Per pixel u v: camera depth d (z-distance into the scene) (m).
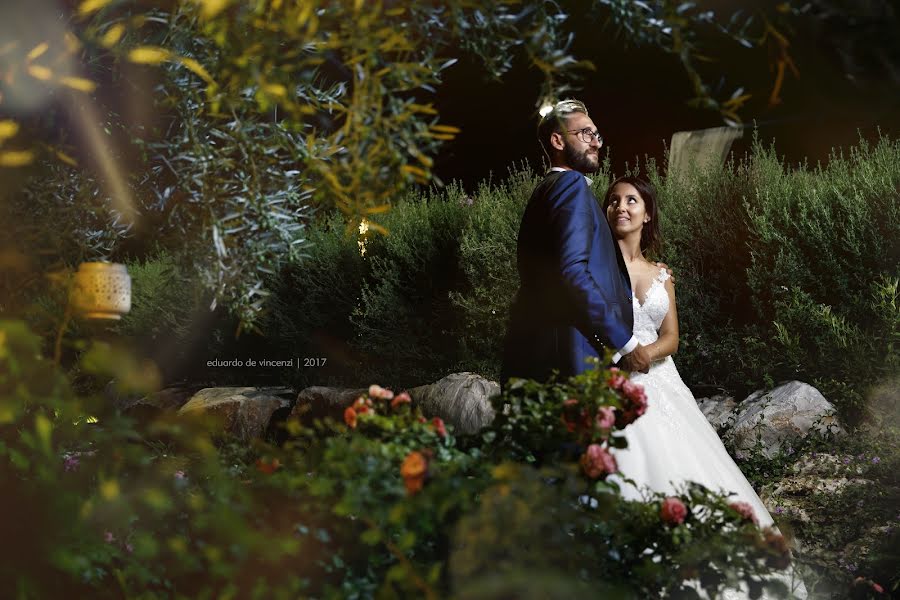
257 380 7.91
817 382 4.87
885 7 1.54
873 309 4.71
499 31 1.55
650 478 3.27
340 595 1.79
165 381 8.24
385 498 1.84
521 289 3.37
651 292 3.77
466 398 5.31
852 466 4.34
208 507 1.61
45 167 1.82
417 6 1.48
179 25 1.70
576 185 3.26
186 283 2.04
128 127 1.89
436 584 1.79
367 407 2.27
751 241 5.44
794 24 1.47
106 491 1.37
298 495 1.89
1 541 1.30
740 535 1.93
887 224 4.84
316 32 1.44
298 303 7.68
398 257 7.02
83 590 1.70
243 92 1.74
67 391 1.33
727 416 5.04
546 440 2.17
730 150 7.51
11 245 1.69
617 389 2.23
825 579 3.55
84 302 1.60
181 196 1.88
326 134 1.78
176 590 1.82
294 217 1.93
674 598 1.93
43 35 1.53
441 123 9.51
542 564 1.57
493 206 6.56
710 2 1.36
